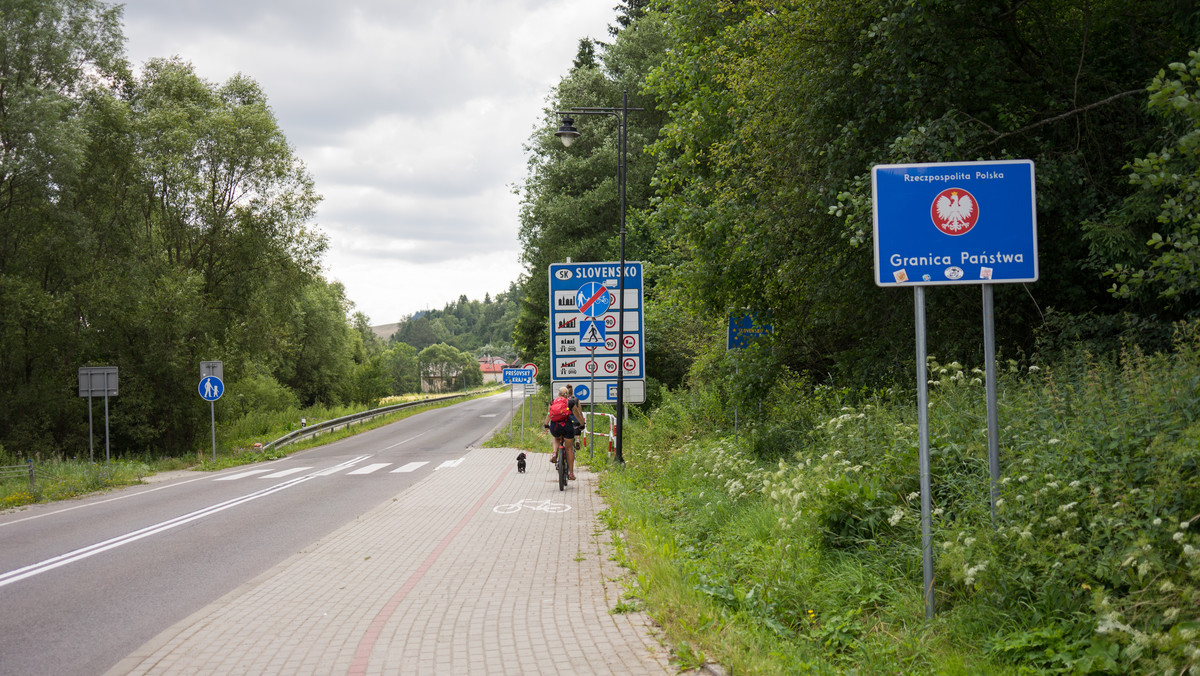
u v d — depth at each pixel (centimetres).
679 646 482
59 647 557
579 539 911
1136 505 459
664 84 1814
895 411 862
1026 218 520
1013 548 498
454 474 1767
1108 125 1040
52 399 2767
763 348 1491
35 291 2594
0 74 2614
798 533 686
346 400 6769
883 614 539
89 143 2702
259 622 591
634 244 3369
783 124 1244
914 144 963
